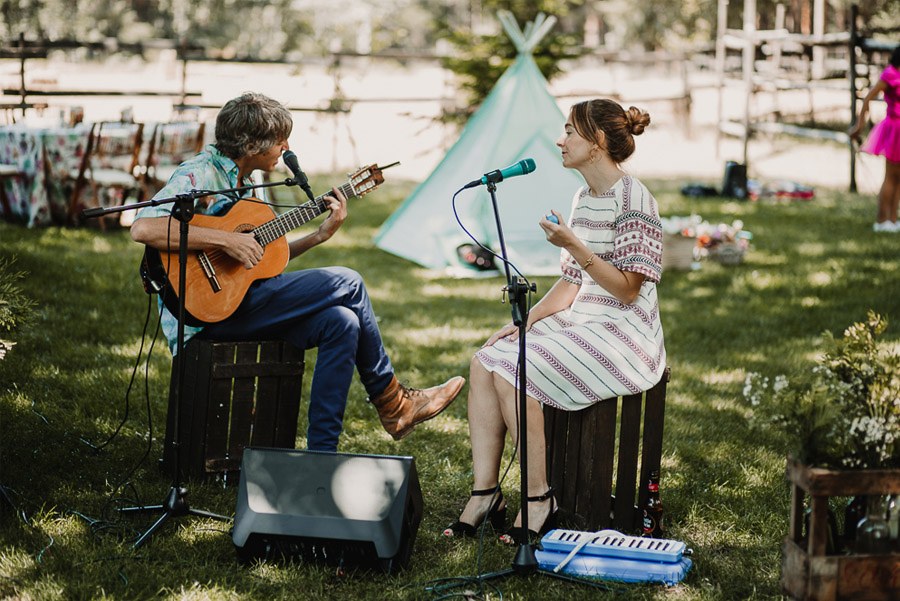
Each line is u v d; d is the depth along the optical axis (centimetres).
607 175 343
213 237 349
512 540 334
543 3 1195
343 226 954
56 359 503
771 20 2558
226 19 3272
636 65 2695
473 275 758
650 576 306
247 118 357
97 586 291
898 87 911
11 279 356
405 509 303
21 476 365
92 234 828
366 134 1700
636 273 332
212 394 362
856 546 268
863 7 2434
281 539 304
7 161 842
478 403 344
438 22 1254
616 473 364
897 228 939
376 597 295
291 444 373
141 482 367
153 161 880
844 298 702
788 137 1708
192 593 290
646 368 334
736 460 414
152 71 2492
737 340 606
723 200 1132
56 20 3030
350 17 3334
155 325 584
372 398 378
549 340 335
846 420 263
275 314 360
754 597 299
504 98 781
